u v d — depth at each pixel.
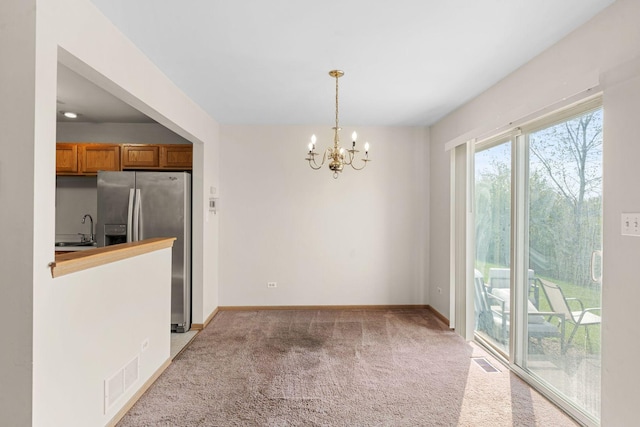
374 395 2.53
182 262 3.86
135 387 2.42
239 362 3.08
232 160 4.70
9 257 1.52
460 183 3.81
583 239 2.22
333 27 2.18
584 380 2.21
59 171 4.30
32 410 1.51
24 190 1.52
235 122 4.59
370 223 4.76
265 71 2.88
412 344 3.51
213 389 2.61
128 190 3.85
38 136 1.54
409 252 4.78
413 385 2.67
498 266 3.27
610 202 1.88
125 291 2.29
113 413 2.14
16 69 1.52
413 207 4.78
